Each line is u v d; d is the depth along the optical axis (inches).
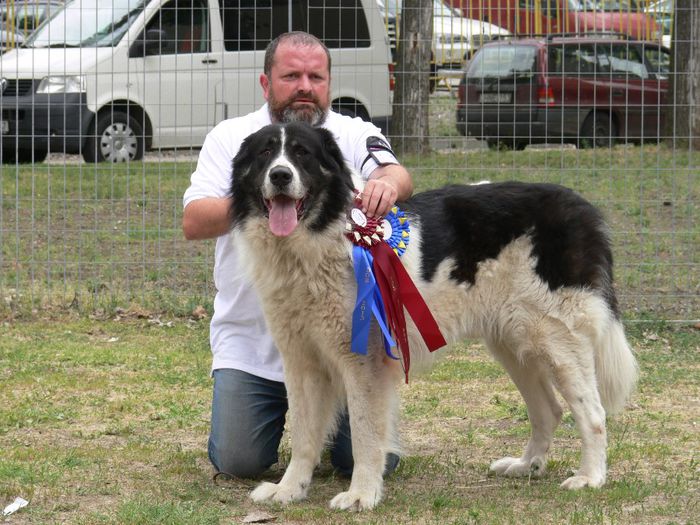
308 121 219.6
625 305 384.8
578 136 468.4
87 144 503.5
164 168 491.8
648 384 302.5
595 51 496.4
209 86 474.9
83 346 342.0
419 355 209.5
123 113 501.7
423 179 455.8
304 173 189.3
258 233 194.9
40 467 218.5
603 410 211.9
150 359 328.5
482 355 338.3
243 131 221.1
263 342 217.6
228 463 214.4
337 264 193.6
